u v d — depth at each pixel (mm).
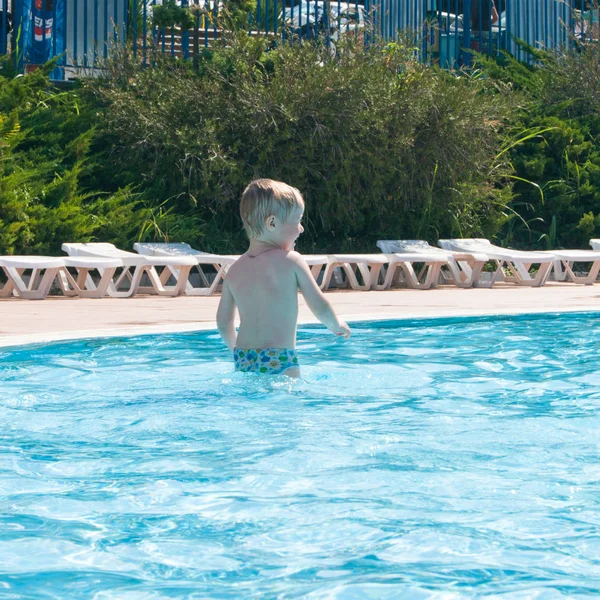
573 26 23828
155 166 16719
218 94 16719
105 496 3359
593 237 19594
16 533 2930
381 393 5613
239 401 5238
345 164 16641
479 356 7242
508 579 2518
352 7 20344
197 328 8336
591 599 2377
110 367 6461
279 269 5660
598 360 7094
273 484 3529
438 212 18219
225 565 2650
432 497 3344
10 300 12383
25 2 18750
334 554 2744
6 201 14250
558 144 20328
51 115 16703
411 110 17094
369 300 12734
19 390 5582
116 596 2412
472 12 24453
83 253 13539
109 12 19531
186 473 3691
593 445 4230
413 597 2389
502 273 17125
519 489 3453
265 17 19688
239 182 16578
